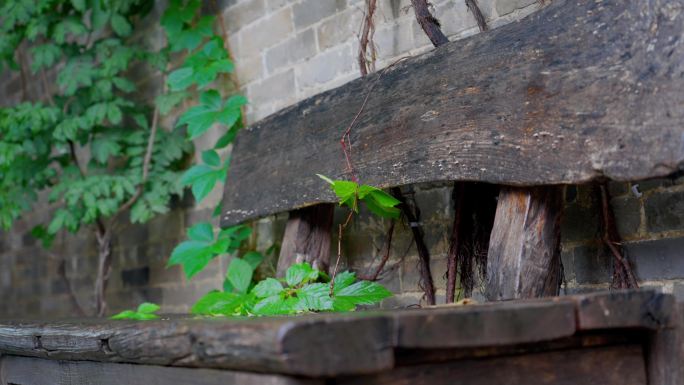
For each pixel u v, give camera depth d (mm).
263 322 1216
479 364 1310
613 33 1620
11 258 5145
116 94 3922
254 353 1131
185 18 3293
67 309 4516
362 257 2709
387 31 2611
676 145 1425
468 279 2230
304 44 2941
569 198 2070
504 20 2270
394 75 2186
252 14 3199
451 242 2246
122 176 3486
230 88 3314
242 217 2646
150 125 3738
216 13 3385
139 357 1471
